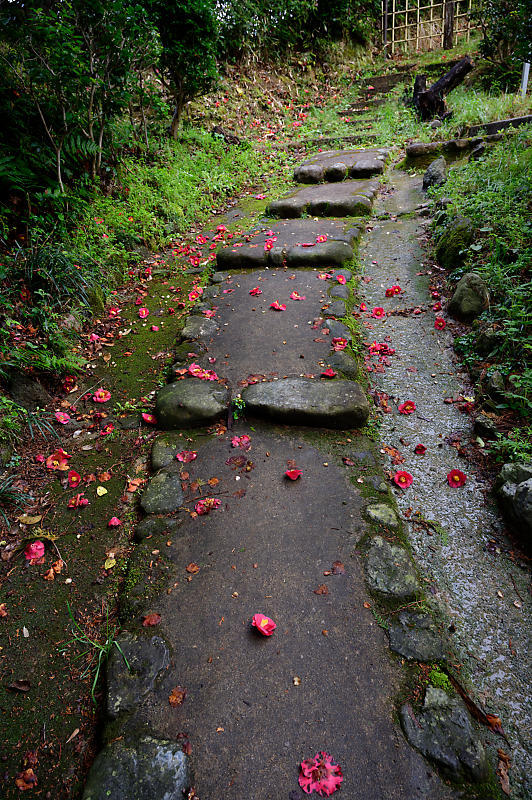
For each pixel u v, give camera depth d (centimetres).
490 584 154
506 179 341
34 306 278
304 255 353
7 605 159
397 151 579
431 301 299
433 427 216
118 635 144
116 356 289
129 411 245
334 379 238
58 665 142
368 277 338
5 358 237
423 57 870
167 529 177
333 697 125
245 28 734
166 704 127
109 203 380
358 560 159
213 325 297
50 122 341
